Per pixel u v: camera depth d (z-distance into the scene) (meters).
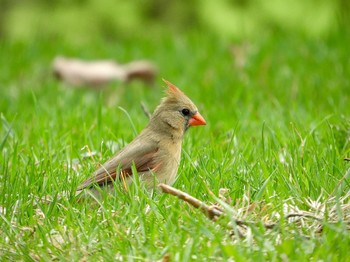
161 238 7.56
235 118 12.78
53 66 16.23
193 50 18.31
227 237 7.44
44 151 10.49
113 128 11.89
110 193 8.95
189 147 10.68
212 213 7.76
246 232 7.58
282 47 17.47
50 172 9.18
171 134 9.61
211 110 13.42
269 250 7.00
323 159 9.30
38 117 11.91
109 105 14.23
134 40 19.73
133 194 8.43
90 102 14.69
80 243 7.62
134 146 9.41
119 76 16.03
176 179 9.20
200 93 14.96
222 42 18.73
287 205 8.18
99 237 7.66
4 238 7.93
